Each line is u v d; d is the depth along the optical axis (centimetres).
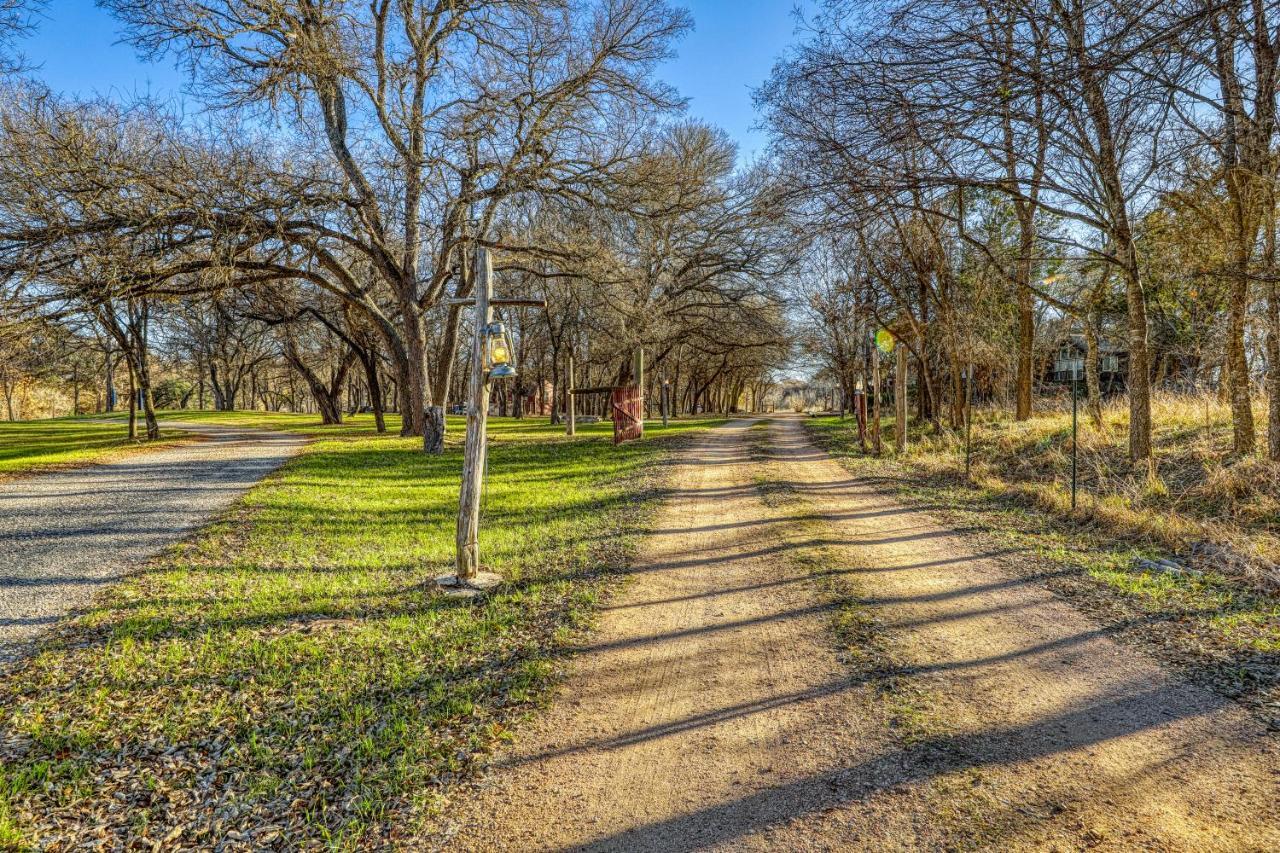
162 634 619
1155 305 1969
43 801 381
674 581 748
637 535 958
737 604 667
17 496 1323
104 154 1708
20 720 470
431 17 2208
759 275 3303
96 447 2303
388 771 400
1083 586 695
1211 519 892
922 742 408
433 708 472
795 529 973
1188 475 1085
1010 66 793
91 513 1159
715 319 3538
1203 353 1870
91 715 477
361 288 2375
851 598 669
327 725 457
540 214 2323
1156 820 332
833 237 1404
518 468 1759
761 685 493
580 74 2147
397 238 2575
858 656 535
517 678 515
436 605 685
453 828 349
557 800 368
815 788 368
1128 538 876
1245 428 1091
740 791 368
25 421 4216
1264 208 1013
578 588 724
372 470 1716
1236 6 552
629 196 2261
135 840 350
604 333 3481
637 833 338
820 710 453
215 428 3334
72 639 608
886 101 972
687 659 543
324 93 2042
